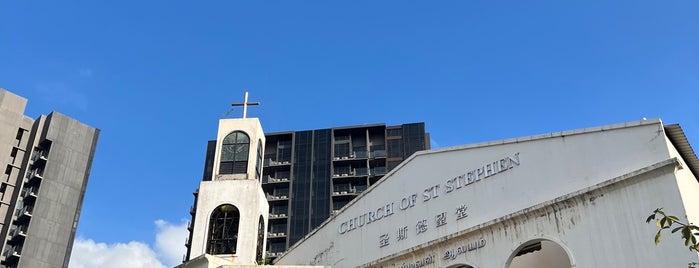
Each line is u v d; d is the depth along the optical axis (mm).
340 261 27062
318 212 79125
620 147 19406
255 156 32719
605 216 18703
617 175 19062
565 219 19625
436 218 23656
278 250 76438
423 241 23656
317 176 82312
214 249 29047
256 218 30109
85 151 70875
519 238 20484
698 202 19094
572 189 19938
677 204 17281
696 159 20000
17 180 65938
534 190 20938
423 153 25578
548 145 21312
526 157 21766
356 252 26453
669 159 17797
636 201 18203
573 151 20531
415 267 23438
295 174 83000
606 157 19609
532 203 20781
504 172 22172
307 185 81688
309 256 29391
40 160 66750
